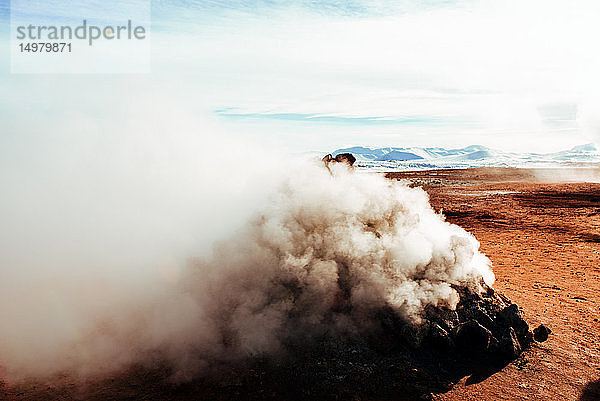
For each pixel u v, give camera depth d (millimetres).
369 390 5992
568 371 6641
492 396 5992
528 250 16859
